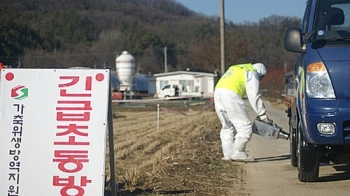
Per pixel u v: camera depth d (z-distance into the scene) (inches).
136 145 547.2
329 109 277.7
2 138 234.1
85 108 234.4
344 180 336.2
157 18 3656.5
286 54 2928.2
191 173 363.9
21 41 1239.5
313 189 310.3
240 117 415.2
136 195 291.6
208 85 2301.9
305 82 289.1
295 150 385.4
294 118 365.4
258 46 3026.6
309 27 308.3
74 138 233.3
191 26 3673.7
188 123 930.1
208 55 2625.5
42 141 233.8
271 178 350.9
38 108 235.3
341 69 279.6
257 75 413.7
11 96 236.1
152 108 1531.7
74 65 1669.5
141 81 2407.7
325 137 280.1
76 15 2156.7
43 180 232.2
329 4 312.0
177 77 2386.8
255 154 478.0
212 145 550.6
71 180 231.8
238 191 309.6
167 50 3309.5
